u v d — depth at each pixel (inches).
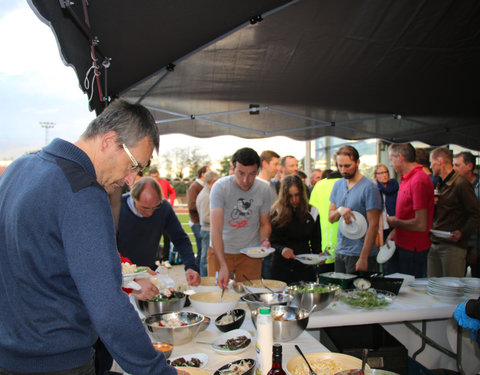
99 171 39.2
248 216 110.3
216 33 100.7
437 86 137.0
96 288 32.8
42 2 47.4
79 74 64.3
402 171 137.1
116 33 77.4
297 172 179.2
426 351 100.0
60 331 35.3
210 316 70.6
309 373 48.4
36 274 34.4
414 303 82.0
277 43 109.0
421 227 127.7
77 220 33.9
